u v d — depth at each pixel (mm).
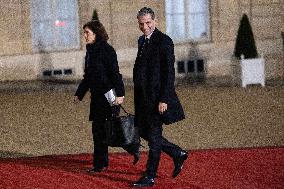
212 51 61375
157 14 60469
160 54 19750
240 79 53656
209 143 28875
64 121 36594
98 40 21906
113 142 21531
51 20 60094
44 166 24266
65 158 25984
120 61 60125
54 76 59375
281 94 46938
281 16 61812
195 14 61812
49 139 31078
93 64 21703
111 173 22516
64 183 21094
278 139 29391
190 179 21250
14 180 21719
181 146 28297
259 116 36688
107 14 59688
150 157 20094
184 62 61219
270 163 23641
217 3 61094
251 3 61375
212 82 57312
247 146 27828
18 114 39469
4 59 58281
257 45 61750
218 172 22297
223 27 61406
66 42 60625
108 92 21547
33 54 59062
